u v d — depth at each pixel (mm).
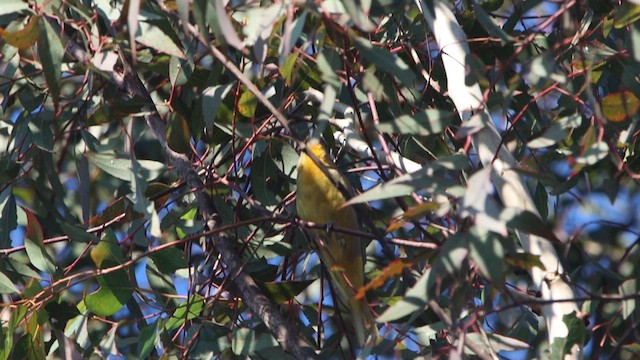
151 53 8734
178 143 8336
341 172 9266
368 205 8820
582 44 7078
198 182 8578
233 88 8711
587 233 10336
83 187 9250
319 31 7312
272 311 8383
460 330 6242
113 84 8812
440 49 8102
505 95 7441
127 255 9547
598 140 6484
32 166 9719
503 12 10852
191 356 8469
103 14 7891
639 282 7848
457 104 7875
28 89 9562
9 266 9188
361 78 7051
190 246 9195
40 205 10461
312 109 9133
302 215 8984
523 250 7570
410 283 9258
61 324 9055
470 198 5664
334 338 9398
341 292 8906
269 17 6547
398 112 8609
